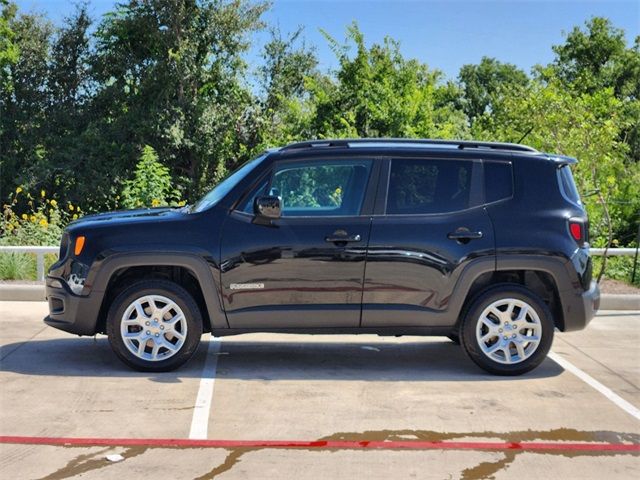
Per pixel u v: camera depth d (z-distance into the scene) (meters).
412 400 5.94
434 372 6.84
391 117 20.03
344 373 6.75
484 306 6.64
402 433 5.17
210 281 6.50
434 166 6.79
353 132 20.09
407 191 6.73
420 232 6.60
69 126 31.39
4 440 4.92
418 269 6.59
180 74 29.38
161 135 28.77
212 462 4.59
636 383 6.59
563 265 6.67
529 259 6.64
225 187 6.92
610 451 4.89
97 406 5.65
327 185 6.71
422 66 21.12
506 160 6.88
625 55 49.28
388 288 6.59
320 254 6.53
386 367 7.00
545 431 5.27
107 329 6.54
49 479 4.29
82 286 6.53
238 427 5.23
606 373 6.91
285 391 6.13
